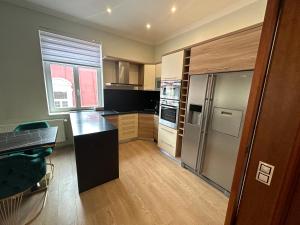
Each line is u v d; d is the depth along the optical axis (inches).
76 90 137.3
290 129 21.0
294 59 20.2
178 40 142.3
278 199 23.0
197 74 87.6
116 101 154.8
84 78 140.9
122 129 143.0
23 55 105.0
